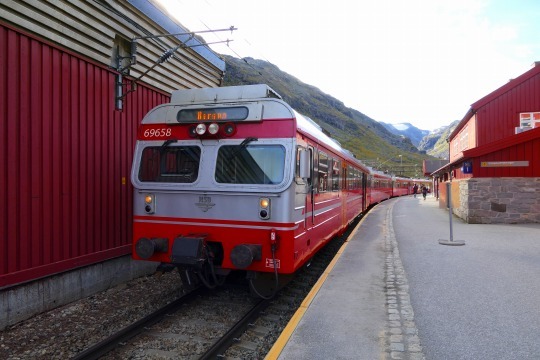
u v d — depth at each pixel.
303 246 6.45
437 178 36.50
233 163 6.09
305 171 6.26
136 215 6.55
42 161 6.49
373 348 4.48
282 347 4.52
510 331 4.88
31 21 6.27
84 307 6.81
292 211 5.82
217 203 6.07
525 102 19.39
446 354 4.31
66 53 6.98
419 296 6.33
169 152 6.49
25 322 6.09
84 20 7.25
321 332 4.93
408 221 17.02
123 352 4.92
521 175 15.27
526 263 8.41
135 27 8.64
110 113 8.08
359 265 8.55
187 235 6.14
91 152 7.56
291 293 7.33
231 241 5.98
